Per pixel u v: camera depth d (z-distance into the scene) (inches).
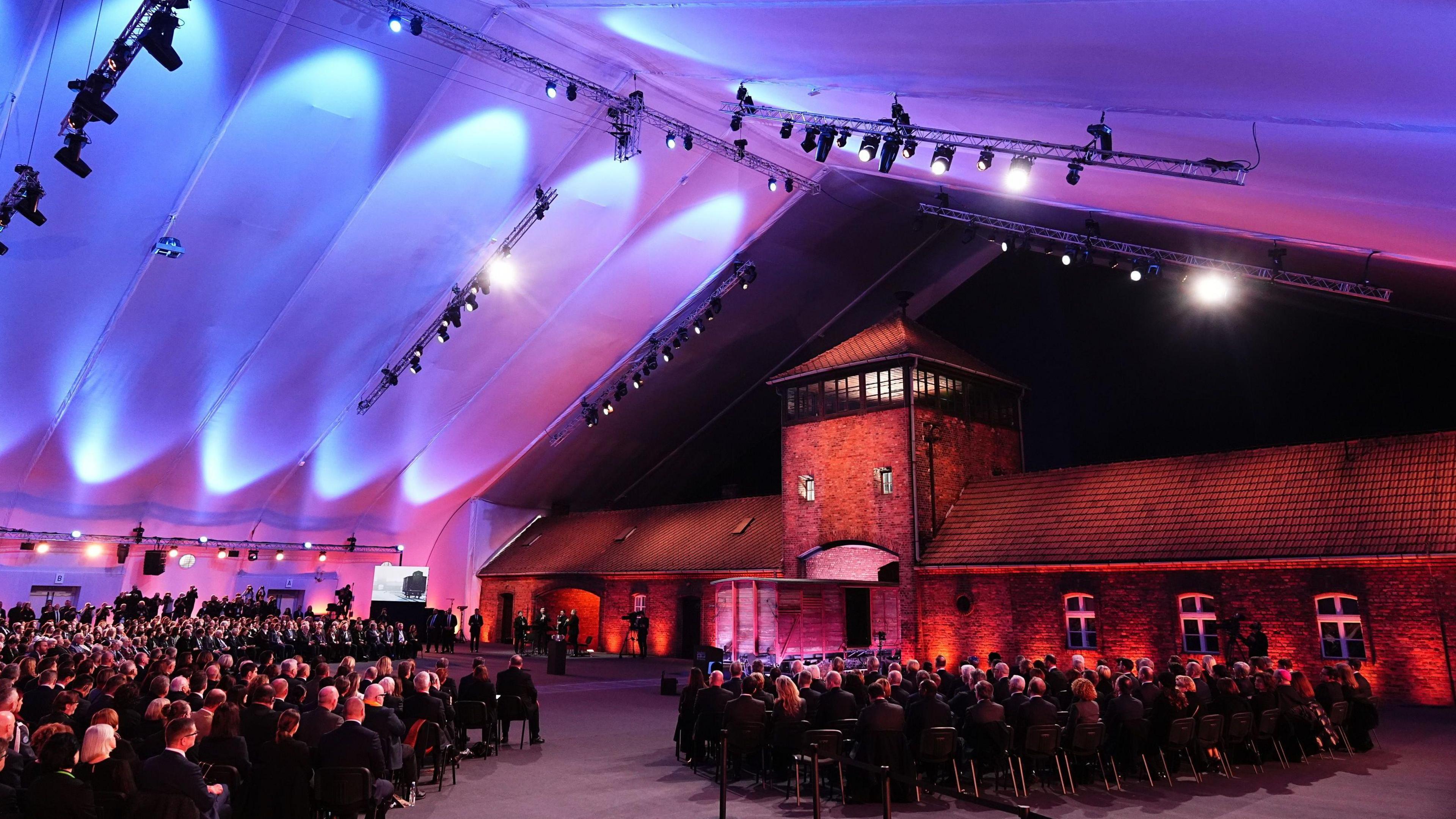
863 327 1567.4
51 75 710.5
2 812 247.3
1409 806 370.9
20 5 659.4
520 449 1477.6
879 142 714.8
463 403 1307.8
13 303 880.9
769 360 1531.7
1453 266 579.5
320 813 341.1
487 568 1596.9
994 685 483.5
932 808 375.6
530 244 1091.9
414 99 868.0
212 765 291.6
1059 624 879.7
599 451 1578.5
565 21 780.6
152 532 1254.9
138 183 824.9
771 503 1311.5
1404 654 689.6
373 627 1218.6
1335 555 726.5
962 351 1167.6
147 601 1200.8
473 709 481.4
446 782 427.5
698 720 453.7
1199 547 808.9
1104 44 334.6
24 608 1060.5
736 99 797.2
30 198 681.0
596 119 965.8
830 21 425.1
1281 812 362.0
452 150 936.9
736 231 1234.6
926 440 1055.0
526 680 534.3
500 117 926.4
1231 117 379.6
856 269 1427.2
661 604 1300.4
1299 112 341.7
